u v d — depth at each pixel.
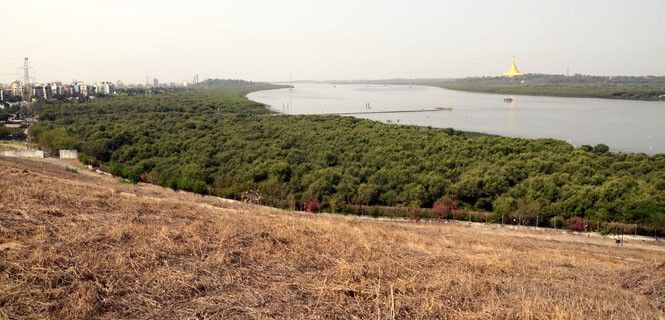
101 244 7.99
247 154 42.06
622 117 95.56
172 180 35.31
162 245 8.24
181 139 49.34
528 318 6.20
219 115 69.56
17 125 71.19
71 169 38.97
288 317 5.78
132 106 81.50
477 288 7.39
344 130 51.69
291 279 7.19
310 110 109.25
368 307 6.25
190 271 7.15
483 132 69.81
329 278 7.32
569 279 9.05
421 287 7.23
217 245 8.60
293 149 43.34
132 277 6.73
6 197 11.01
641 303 7.23
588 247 20.20
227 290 6.61
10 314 5.28
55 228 8.74
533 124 83.38
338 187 33.25
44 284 6.16
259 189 34.12
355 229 12.99
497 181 31.95
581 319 6.24
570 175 32.84
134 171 37.53
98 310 5.67
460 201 31.92
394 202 32.47
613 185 28.97
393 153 40.47
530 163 35.62
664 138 64.81
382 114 103.88
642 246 22.64
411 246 11.14
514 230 26.05
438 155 39.56
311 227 11.70
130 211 11.54
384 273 7.77
